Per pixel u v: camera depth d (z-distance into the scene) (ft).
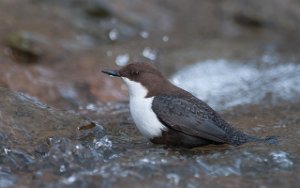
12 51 49.93
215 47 56.85
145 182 24.67
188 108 28.96
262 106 41.34
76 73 47.88
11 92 32.22
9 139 28.60
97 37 57.52
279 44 61.41
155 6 65.72
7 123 29.50
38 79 44.83
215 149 29.12
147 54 54.03
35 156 27.89
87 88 44.91
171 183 24.70
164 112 28.73
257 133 32.19
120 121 35.58
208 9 68.13
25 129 29.66
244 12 67.97
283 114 37.68
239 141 29.25
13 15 56.18
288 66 52.65
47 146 28.55
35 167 26.84
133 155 27.78
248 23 67.26
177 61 52.60
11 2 58.44
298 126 33.68
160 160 26.71
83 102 43.24
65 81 45.57
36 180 25.46
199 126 28.71
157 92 29.84
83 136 30.66
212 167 26.25
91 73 47.70
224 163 26.58
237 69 51.60
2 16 55.42
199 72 50.65
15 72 44.78
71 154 27.40
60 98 43.09
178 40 59.47
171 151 28.71
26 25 54.95
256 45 59.47
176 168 25.94
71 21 58.18
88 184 24.58
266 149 28.35
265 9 68.85
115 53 53.11
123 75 30.66
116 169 25.76
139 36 59.62
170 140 29.14
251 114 38.06
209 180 25.14
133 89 30.17
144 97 29.73
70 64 49.75
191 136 28.81
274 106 41.11
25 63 49.24
